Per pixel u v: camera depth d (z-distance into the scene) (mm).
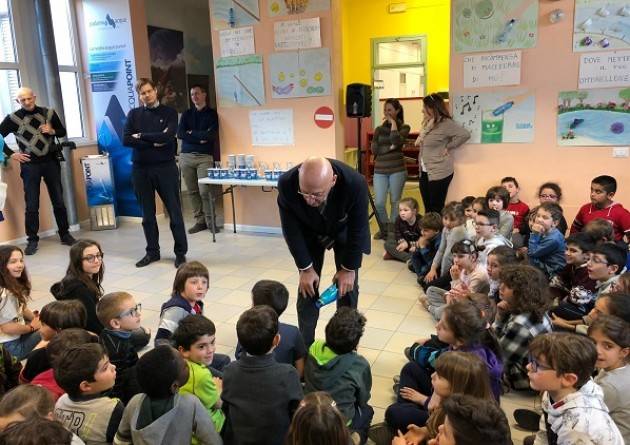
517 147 4609
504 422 1229
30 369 2287
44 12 5660
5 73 5680
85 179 6152
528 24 4355
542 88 4430
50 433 1227
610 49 4172
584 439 1546
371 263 4668
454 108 4727
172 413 1625
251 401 1804
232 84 5605
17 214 5730
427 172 4891
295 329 2449
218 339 3229
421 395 2221
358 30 9242
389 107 5328
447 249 3645
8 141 5641
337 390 2041
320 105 5277
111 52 6230
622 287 2420
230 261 4844
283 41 5254
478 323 2100
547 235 3434
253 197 5871
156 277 4465
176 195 4703
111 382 1795
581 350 1596
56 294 2877
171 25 8125
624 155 4305
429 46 8883
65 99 6324
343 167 2309
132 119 4555
